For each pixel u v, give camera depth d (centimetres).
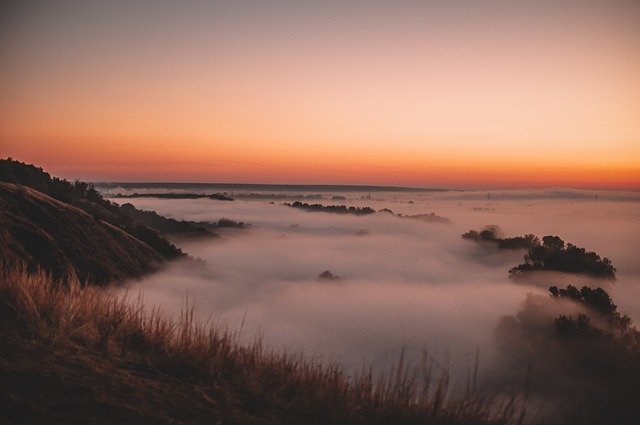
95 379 350
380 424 373
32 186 2791
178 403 341
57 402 304
